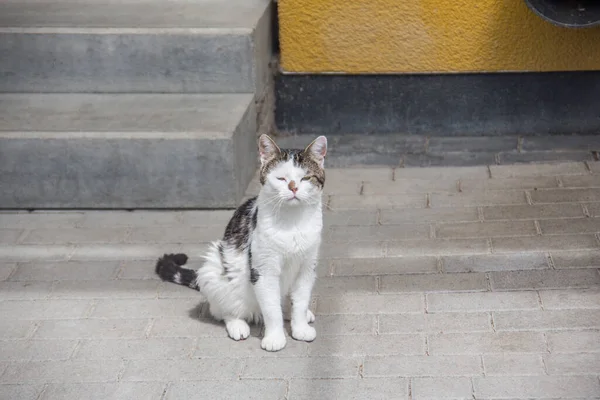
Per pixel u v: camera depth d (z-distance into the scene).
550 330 5.11
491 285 5.66
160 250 6.43
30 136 6.86
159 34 7.51
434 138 8.09
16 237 6.68
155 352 5.16
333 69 8.02
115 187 7.00
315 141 4.86
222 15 7.92
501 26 7.63
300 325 5.18
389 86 8.04
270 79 8.22
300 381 4.79
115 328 5.44
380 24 7.76
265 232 4.88
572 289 5.54
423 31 7.74
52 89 7.77
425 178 7.33
